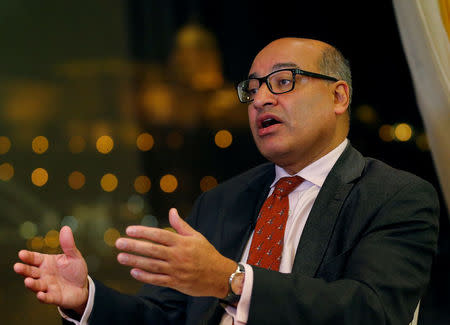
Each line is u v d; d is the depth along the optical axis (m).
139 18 10.71
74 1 10.58
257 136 2.08
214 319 1.93
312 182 2.04
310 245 1.86
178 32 10.48
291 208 2.05
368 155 7.14
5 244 8.92
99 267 7.54
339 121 2.11
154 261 1.46
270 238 2.00
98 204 10.27
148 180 10.55
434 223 1.84
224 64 10.05
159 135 10.62
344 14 7.44
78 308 1.86
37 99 10.50
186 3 10.31
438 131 2.31
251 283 1.55
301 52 2.06
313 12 7.78
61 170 10.43
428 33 2.31
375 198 1.86
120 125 10.70
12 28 10.40
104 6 10.74
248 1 9.31
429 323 4.38
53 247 8.93
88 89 10.72
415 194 1.85
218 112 10.27
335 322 1.55
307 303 1.56
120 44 10.77
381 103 7.19
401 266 1.69
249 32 9.55
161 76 10.67
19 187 10.10
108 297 1.92
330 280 1.78
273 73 2.04
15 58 10.43
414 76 2.37
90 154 10.55
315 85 2.03
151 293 2.20
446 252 5.75
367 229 1.82
